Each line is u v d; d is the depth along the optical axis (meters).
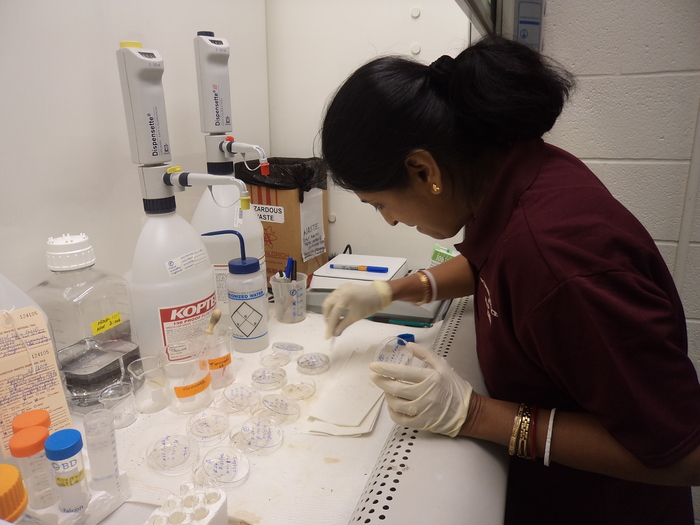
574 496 0.87
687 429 0.57
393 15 1.46
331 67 1.55
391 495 0.60
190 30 1.26
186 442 0.77
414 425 0.72
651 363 0.56
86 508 0.61
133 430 0.81
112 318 0.94
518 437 0.69
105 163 1.05
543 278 0.59
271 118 1.66
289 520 0.63
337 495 0.67
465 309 1.19
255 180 1.36
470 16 0.94
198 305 0.95
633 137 1.32
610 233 0.59
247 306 1.04
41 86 0.90
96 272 0.96
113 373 0.88
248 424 0.81
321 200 1.50
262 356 1.05
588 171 0.72
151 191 0.92
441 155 0.68
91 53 0.99
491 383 0.81
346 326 1.05
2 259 0.87
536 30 1.24
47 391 0.73
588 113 1.34
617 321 0.56
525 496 0.93
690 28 1.20
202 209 1.16
